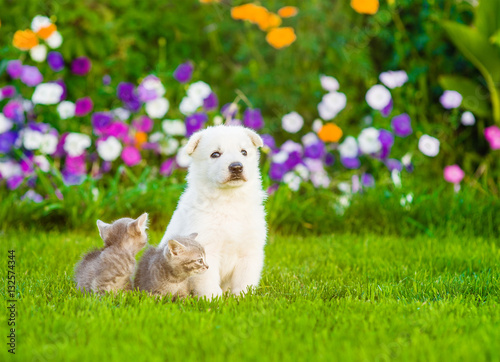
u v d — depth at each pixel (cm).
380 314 477
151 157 1023
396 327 443
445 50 1111
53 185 927
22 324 445
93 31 1055
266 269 677
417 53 1137
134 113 1020
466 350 389
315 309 495
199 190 598
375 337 419
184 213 604
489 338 416
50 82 995
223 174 573
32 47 981
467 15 1126
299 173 963
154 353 391
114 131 962
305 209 917
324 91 1091
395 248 764
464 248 745
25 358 384
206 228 582
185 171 980
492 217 872
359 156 1048
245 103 1059
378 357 382
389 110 1037
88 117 1027
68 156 954
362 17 1168
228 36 1142
